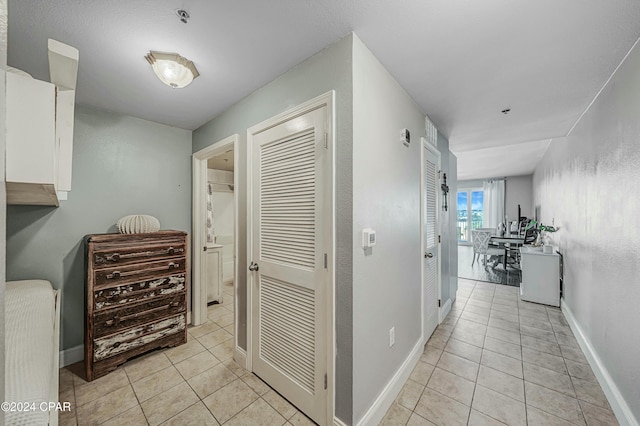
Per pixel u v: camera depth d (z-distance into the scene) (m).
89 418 1.50
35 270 1.98
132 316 2.03
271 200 1.75
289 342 1.62
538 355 2.18
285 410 1.56
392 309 1.71
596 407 1.59
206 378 1.87
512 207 7.91
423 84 1.84
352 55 1.30
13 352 0.90
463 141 3.30
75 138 2.15
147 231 2.25
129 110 2.29
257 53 1.48
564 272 3.16
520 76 1.74
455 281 3.60
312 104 1.46
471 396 1.69
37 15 1.17
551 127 2.79
